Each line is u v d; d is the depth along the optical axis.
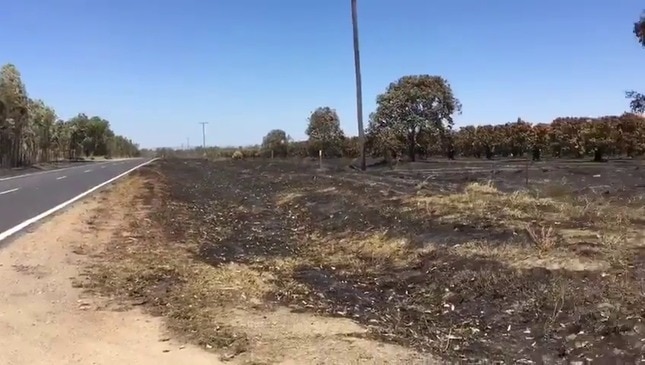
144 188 24.89
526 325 6.00
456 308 6.87
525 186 17.05
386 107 36.50
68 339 5.42
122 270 8.42
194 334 5.61
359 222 12.46
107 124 116.62
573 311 6.03
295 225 14.47
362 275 8.91
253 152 77.44
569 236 8.72
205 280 7.96
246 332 5.72
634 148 32.16
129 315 6.23
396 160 35.66
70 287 7.36
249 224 14.86
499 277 7.38
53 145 76.00
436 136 36.75
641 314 5.67
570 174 21.38
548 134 36.78
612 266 7.16
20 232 11.73
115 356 5.02
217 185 28.20
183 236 12.24
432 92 36.09
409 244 9.87
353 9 28.28
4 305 6.46
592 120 34.12
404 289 7.95
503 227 9.73
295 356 5.07
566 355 5.20
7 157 52.84
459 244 9.14
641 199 12.66
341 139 52.41
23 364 4.79
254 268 9.28
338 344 5.42
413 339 5.71
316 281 8.47
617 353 5.04
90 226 12.90
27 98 56.25
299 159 57.09
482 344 5.59
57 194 21.61
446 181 20.50
